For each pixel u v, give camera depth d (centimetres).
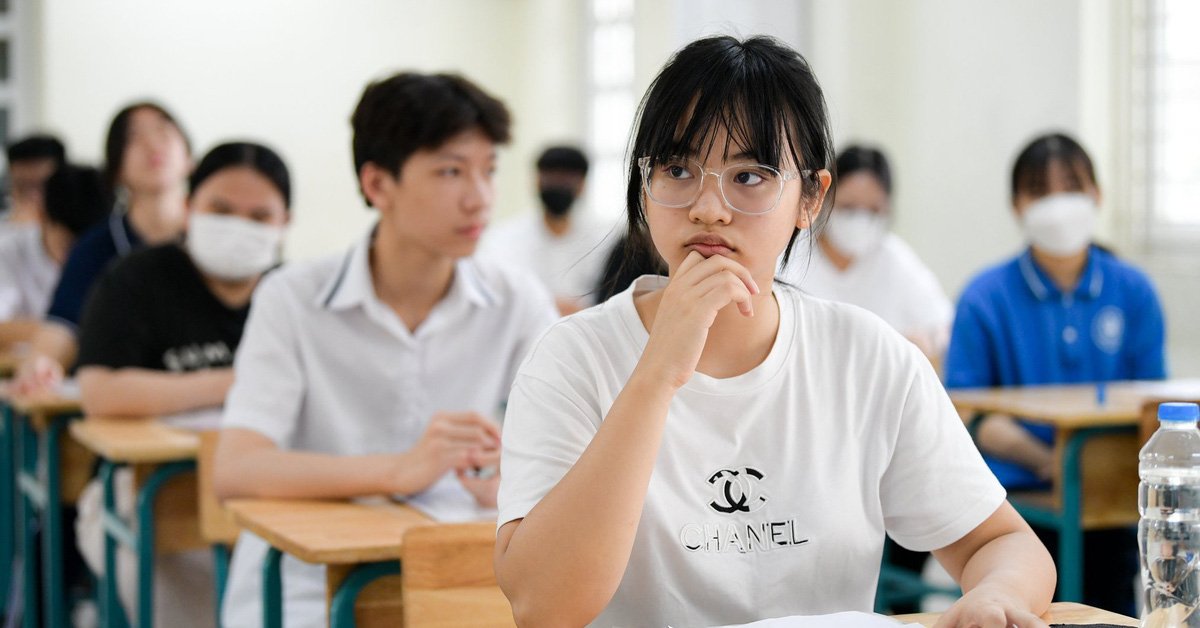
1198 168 428
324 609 174
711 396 116
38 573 315
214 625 238
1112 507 257
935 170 526
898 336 126
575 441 112
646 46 612
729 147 108
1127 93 448
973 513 121
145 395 254
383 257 196
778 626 102
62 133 654
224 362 269
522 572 103
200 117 679
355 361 197
